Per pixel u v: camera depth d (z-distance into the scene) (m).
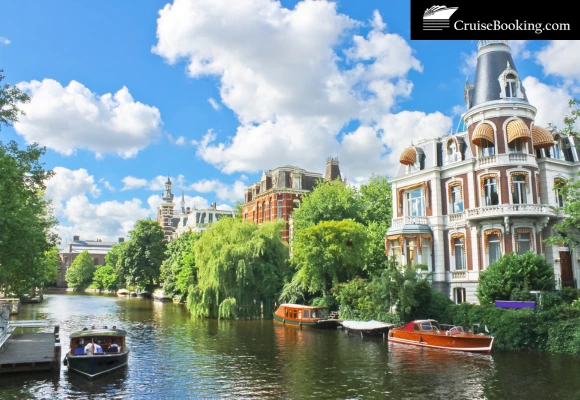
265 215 76.50
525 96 38.91
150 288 100.81
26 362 25.33
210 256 51.56
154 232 97.62
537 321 29.83
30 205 33.00
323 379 24.36
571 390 21.52
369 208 64.12
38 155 30.27
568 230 36.12
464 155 40.81
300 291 49.38
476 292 35.69
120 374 25.83
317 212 58.09
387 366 26.98
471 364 26.97
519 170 36.78
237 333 40.47
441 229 41.66
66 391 22.50
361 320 41.03
